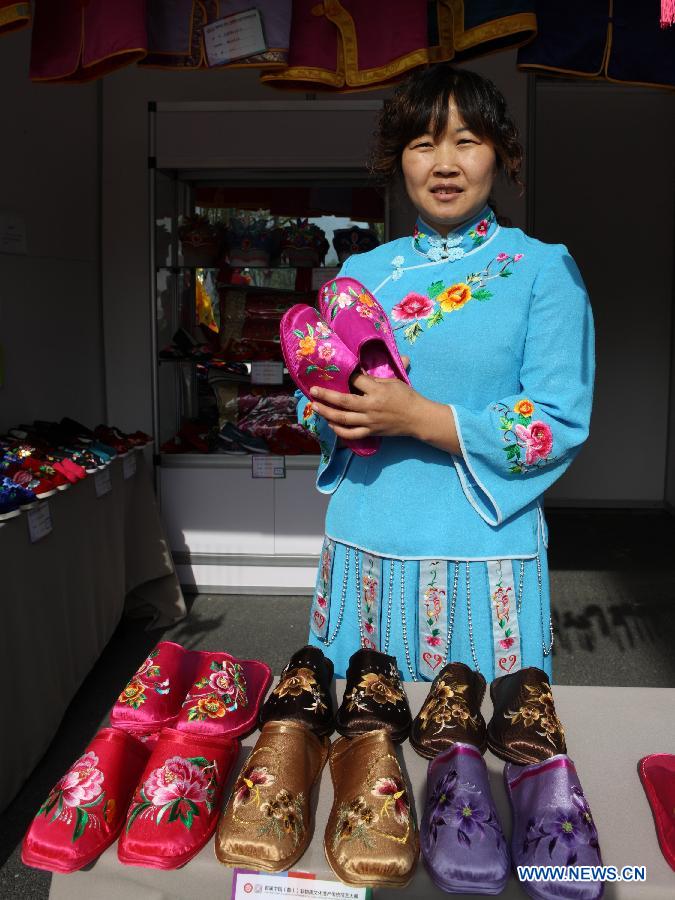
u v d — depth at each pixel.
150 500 3.63
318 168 3.76
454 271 1.31
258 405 4.18
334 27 2.51
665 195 5.62
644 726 1.06
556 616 3.81
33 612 2.35
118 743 0.95
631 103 5.54
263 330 4.08
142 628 3.63
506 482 1.22
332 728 1.02
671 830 0.84
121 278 4.19
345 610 1.37
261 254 3.99
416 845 0.81
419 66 2.42
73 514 2.72
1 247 3.17
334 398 1.14
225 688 1.07
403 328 1.30
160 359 3.99
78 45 2.43
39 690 2.37
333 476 1.41
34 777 2.40
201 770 0.91
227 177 4.01
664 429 5.81
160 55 2.52
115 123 4.11
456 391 1.27
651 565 4.59
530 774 0.91
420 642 1.29
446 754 0.92
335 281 1.29
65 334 3.77
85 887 0.86
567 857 0.79
